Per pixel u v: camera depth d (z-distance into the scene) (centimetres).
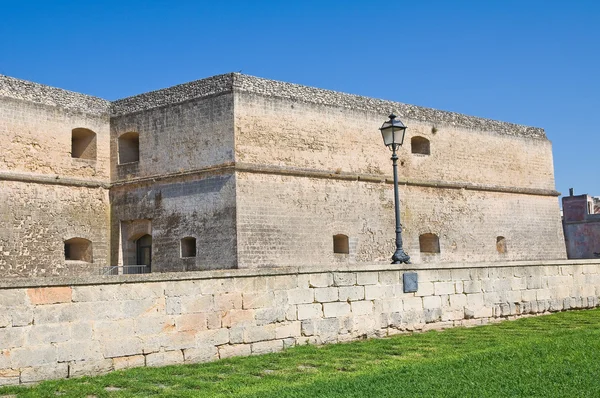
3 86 2497
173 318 1180
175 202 2631
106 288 1112
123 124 2819
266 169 2564
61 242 2602
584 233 4819
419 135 3145
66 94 2719
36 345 1034
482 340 1380
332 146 2811
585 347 1201
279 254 2559
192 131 2625
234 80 2564
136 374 1077
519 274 1780
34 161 2552
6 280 1016
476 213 3344
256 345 1276
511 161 3566
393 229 2975
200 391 964
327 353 1262
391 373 1029
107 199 2800
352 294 1431
